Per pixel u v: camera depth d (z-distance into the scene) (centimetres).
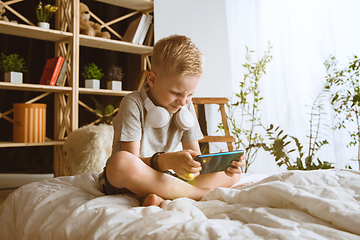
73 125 208
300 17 227
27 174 248
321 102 218
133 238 55
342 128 209
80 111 263
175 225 56
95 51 267
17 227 85
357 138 205
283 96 237
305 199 61
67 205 79
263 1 244
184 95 92
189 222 57
